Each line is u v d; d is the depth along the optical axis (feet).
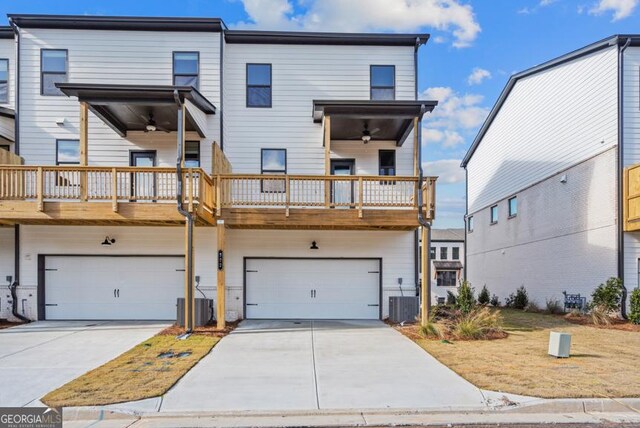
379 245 39.09
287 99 39.99
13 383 18.31
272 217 32.94
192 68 38.68
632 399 15.72
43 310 37.45
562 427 14.16
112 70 38.27
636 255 36.19
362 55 40.37
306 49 40.29
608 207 37.78
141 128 38.09
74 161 38.22
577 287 42.22
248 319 37.99
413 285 38.91
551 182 47.16
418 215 32.07
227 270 38.29
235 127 39.58
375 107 33.35
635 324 33.71
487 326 29.71
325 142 33.58
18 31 38.01
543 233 48.83
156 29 38.50
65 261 37.88
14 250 37.42
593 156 40.01
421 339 27.89
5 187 30.96
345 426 14.28
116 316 37.78
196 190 30.76
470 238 75.36
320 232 38.99
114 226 37.58
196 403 15.80
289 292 38.81
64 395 16.42
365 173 39.91
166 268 38.22
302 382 18.30
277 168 39.65
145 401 15.87
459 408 15.34
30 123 37.91
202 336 28.94
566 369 19.85
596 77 39.78
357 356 23.08
